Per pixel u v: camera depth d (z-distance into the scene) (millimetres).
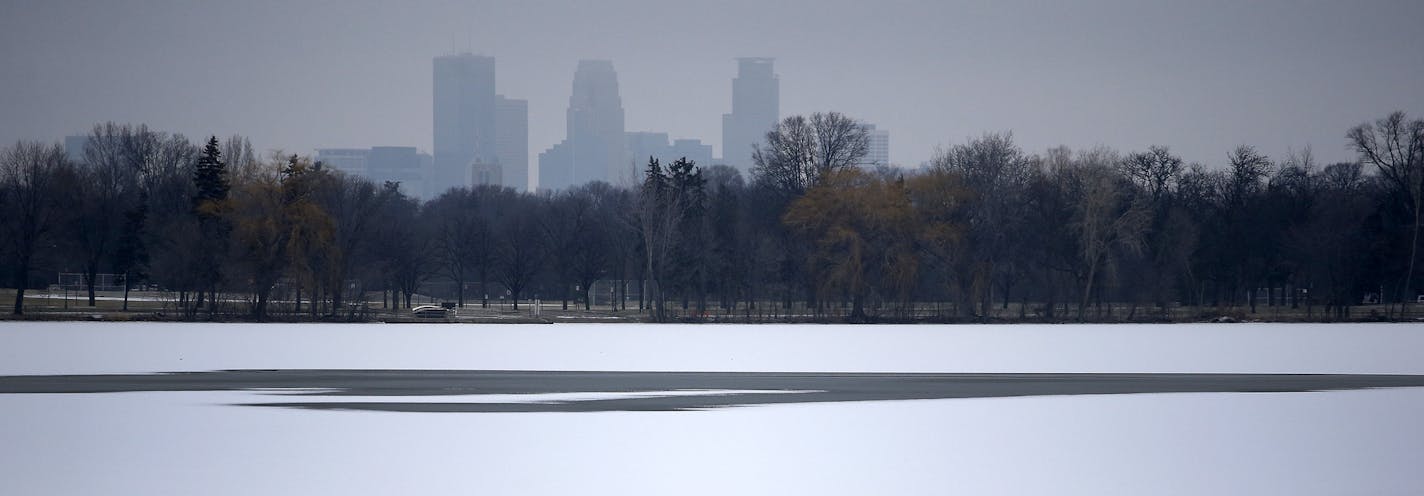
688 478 115125
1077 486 111000
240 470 118312
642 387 195875
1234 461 122688
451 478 114812
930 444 134000
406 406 168500
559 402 174125
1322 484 111062
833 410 164250
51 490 109438
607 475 116812
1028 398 178250
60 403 169375
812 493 108938
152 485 111375
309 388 191750
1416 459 123250
